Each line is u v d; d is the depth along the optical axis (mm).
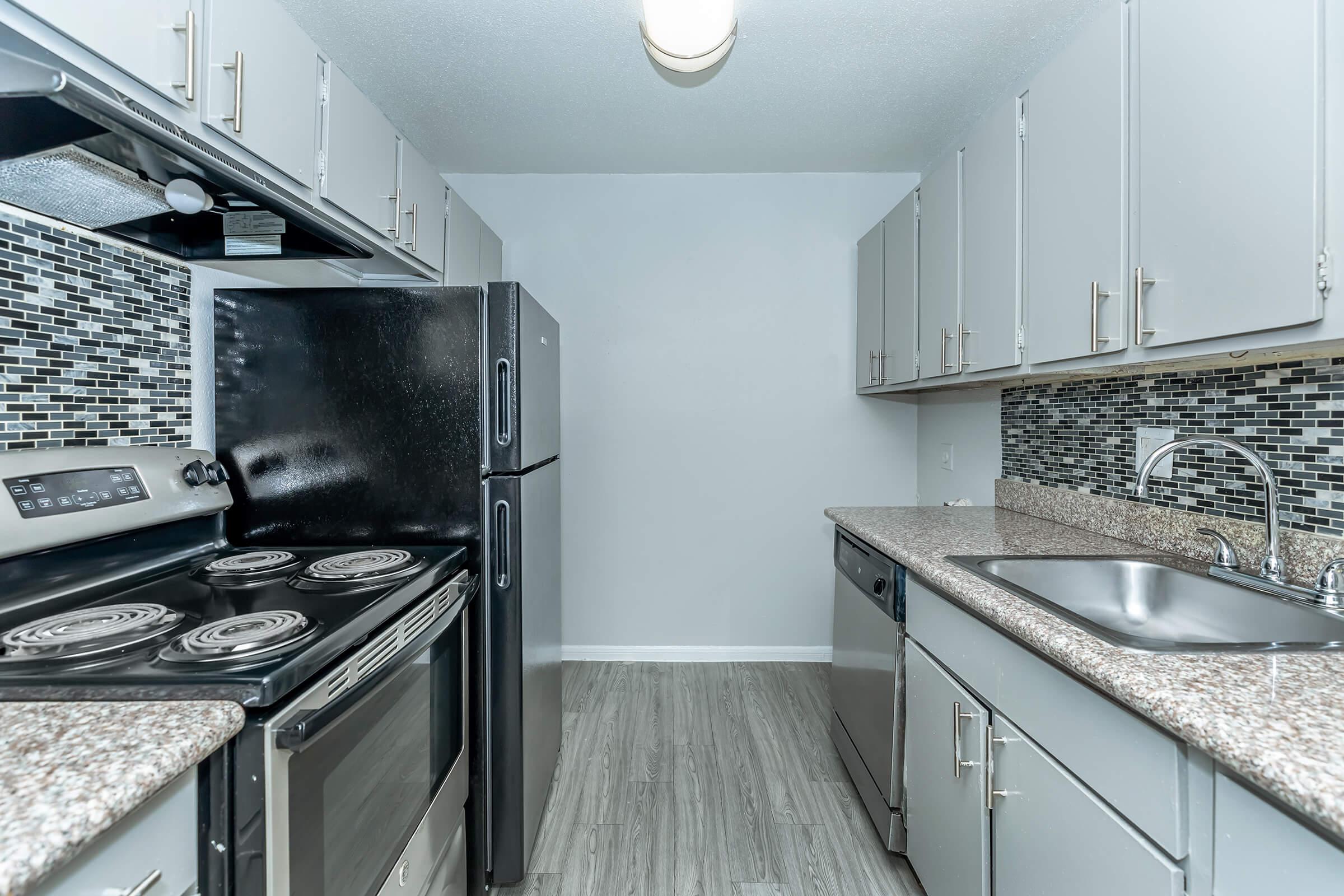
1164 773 691
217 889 680
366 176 1527
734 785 1890
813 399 2838
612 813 1758
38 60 706
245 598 1021
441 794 1227
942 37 1775
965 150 1765
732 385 2828
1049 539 1567
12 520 923
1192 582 1185
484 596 1438
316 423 1430
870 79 2004
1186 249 983
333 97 1376
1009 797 1019
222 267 1483
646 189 2807
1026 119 1452
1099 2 1616
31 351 1039
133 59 845
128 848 561
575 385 2826
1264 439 1195
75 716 641
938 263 1947
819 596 2869
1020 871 982
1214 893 640
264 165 1154
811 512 2855
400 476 1434
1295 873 556
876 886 1481
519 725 1454
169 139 917
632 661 2861
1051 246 1349
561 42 1802
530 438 1546
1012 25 1722
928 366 2025
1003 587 1111
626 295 2812
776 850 1606
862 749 1767
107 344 1180
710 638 2873
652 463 2838
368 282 2025
